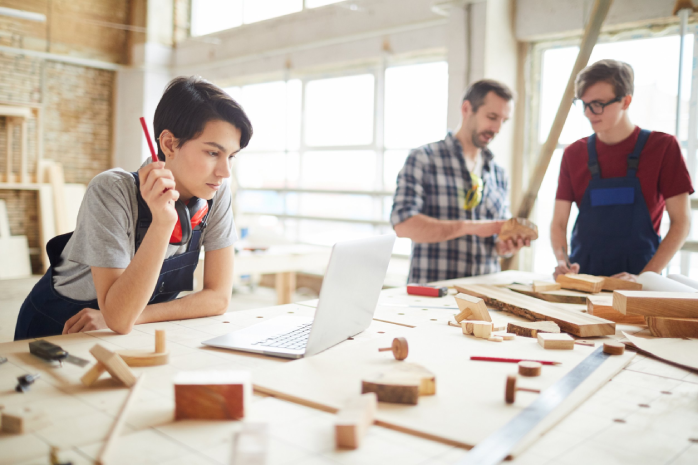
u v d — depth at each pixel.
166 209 1.16
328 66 6.04
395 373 0.85
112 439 0.66
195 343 1.14
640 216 2.03
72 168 7.66
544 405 0.78
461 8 4.29
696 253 3.70
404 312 1.49
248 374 0.80
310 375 0.90
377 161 5.77
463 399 0.81
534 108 4.43
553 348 1.10
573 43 4.18
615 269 2.07
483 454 0.63
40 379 0.89
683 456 0.65
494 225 2.10
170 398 0.82
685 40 3.47
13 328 3.97
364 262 1.14
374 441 0.68
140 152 7.75
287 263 3.96
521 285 1.87
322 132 6.27
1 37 6.80
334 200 6.23
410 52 5.24
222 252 1.49
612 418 0.76
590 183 2.12
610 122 1.98
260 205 7.01
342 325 1.12
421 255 2.38
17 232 6.90
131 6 7.72
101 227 1.22
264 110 6.89
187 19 7.84
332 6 5.88
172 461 0.62
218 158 1.24
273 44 6.53
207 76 7.35
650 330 1.23
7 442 0.66
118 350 1.06
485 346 1.11
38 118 6.67
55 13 7.16
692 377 0.96
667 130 3.79
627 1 3.72
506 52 4.32
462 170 2.35
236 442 0.61
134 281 1.16
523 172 4.46
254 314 1.45
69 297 1.36
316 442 0.67
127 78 7.81
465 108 2.34
